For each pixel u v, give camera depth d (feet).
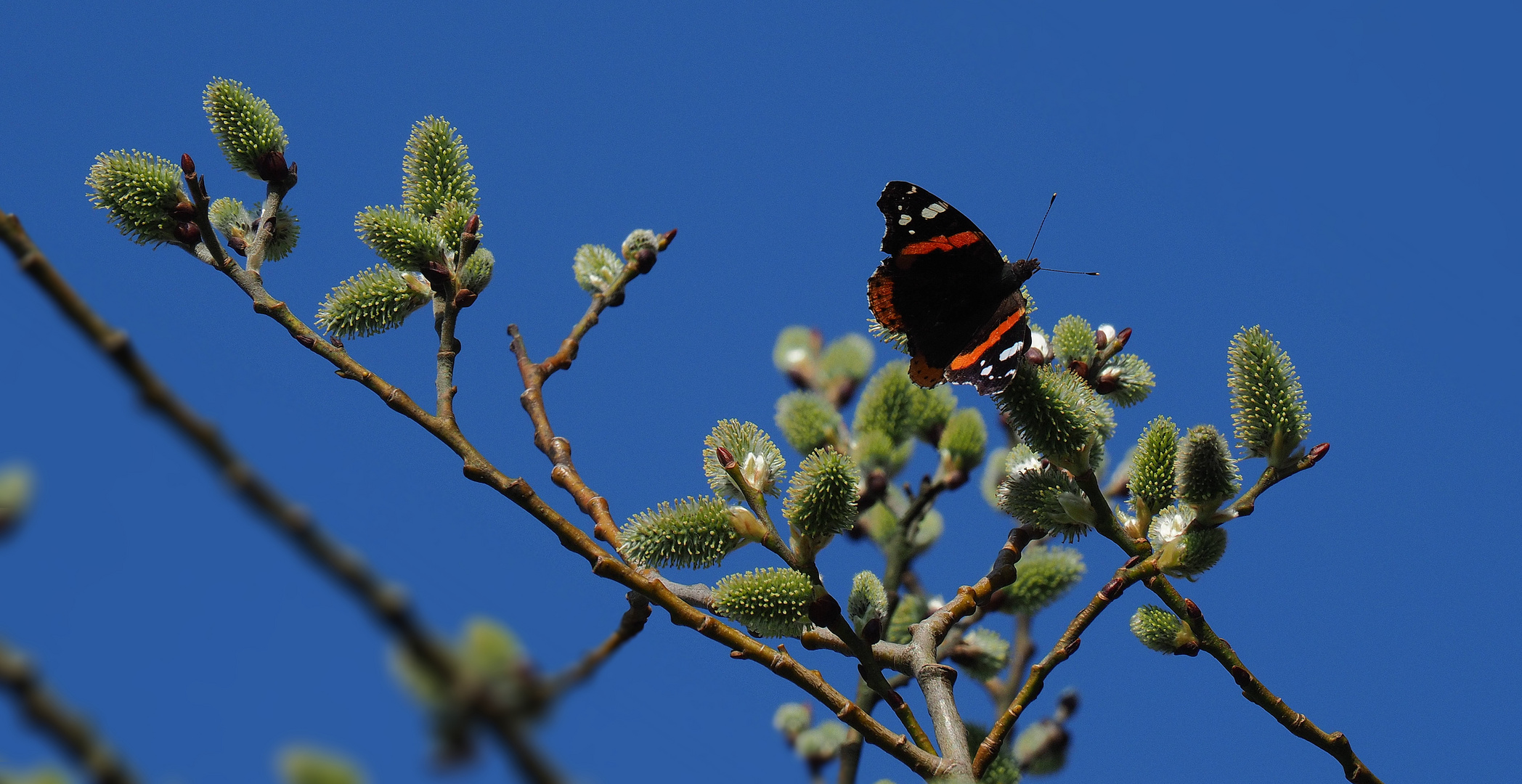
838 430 31.83
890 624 29.58
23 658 7.38
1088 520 24.73
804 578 22.82
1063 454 24.32
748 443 24.70
